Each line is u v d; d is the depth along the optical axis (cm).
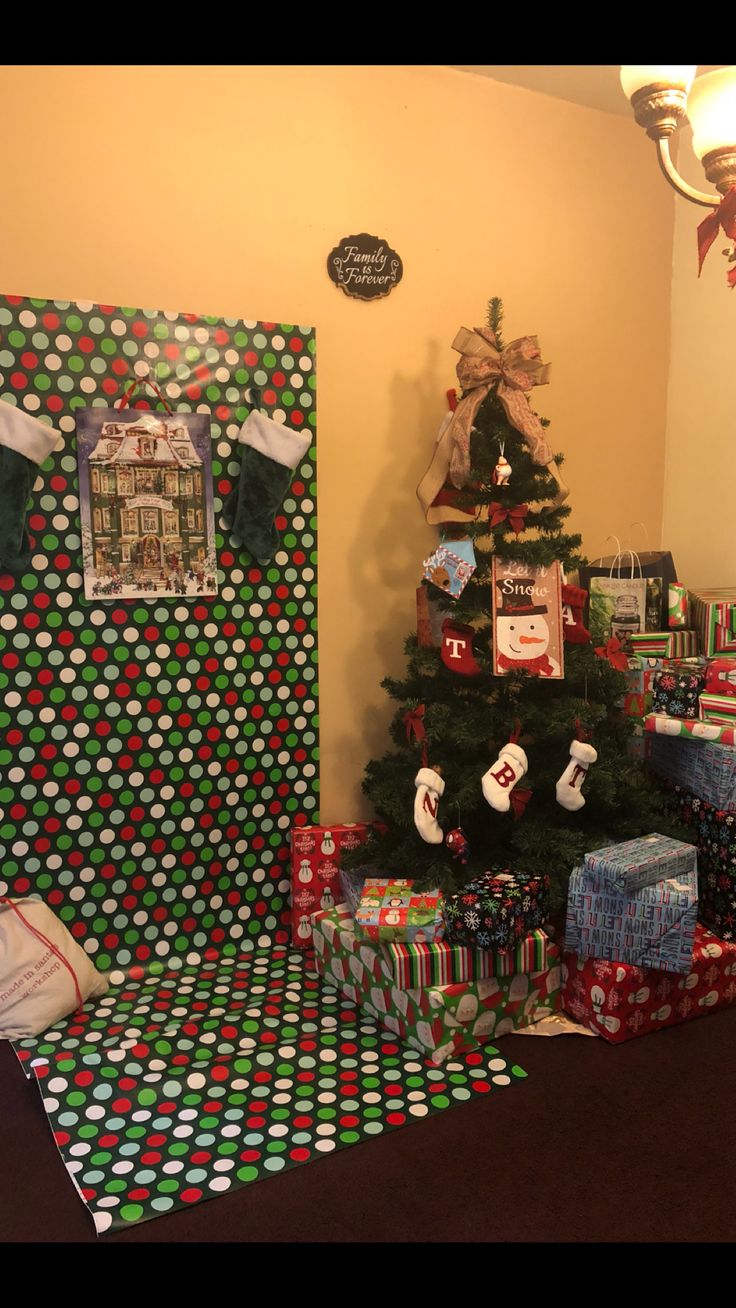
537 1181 170
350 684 278
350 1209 163
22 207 221
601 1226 159
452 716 239
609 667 248
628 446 322
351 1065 207
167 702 248
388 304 271
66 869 241
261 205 249
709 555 318
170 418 239
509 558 238
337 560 271
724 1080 203
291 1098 195
